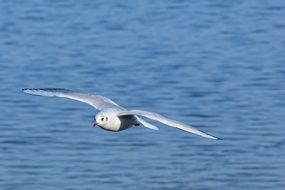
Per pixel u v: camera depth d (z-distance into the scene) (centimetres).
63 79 2988
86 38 3512
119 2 4072
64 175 2111
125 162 2195
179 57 3231
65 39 3497
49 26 3688
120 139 2341
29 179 2091
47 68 3103
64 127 2442
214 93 2800
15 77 2992
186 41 3453
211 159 2227
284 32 3591
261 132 2420
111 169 2152
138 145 2306
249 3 4047
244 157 2239
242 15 3853
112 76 3003
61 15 3856
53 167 2158
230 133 2423
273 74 3009
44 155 2234
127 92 2831
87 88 2891
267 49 3341
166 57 3234
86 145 2306
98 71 3064
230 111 2609
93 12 3906
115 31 3616
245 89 2839
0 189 2033
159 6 3991
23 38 3509
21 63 3164
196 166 2180
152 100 2748
